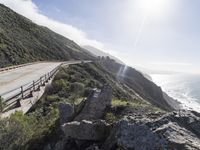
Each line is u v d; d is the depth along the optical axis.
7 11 97.69
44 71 47.28
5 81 32.56
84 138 9.35
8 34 71.69
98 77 63.69
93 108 12.93
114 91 44.44
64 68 55.28
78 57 120.94
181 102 182.38
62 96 27.16
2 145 10.42
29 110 20.91
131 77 144.50
